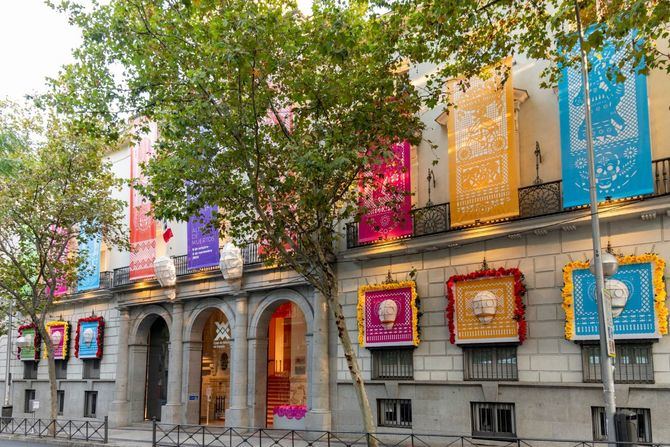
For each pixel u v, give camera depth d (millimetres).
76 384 33688
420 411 19281
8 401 35656
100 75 16984
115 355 31844
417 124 17516
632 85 15812
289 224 17266
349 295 21859
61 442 23609
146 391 30844
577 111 16609
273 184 16875
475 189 18328
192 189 16594
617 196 15711
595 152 16203
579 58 14961
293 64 16656
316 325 22203
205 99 15953
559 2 17922
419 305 19797
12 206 24375
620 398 15523
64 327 34844
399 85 16922
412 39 16641
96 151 25609
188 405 27219
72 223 25891
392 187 18703
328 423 21500
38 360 36938
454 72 16750
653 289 15312
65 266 28000
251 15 14680
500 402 17656
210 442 20828
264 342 25094
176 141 17391
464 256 19062
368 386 20734
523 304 17500
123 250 31203
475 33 18016
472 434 18078
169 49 16453
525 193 17766
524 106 18500
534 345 17281
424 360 19547
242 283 25297
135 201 29953
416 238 19594
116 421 29531
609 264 13117
